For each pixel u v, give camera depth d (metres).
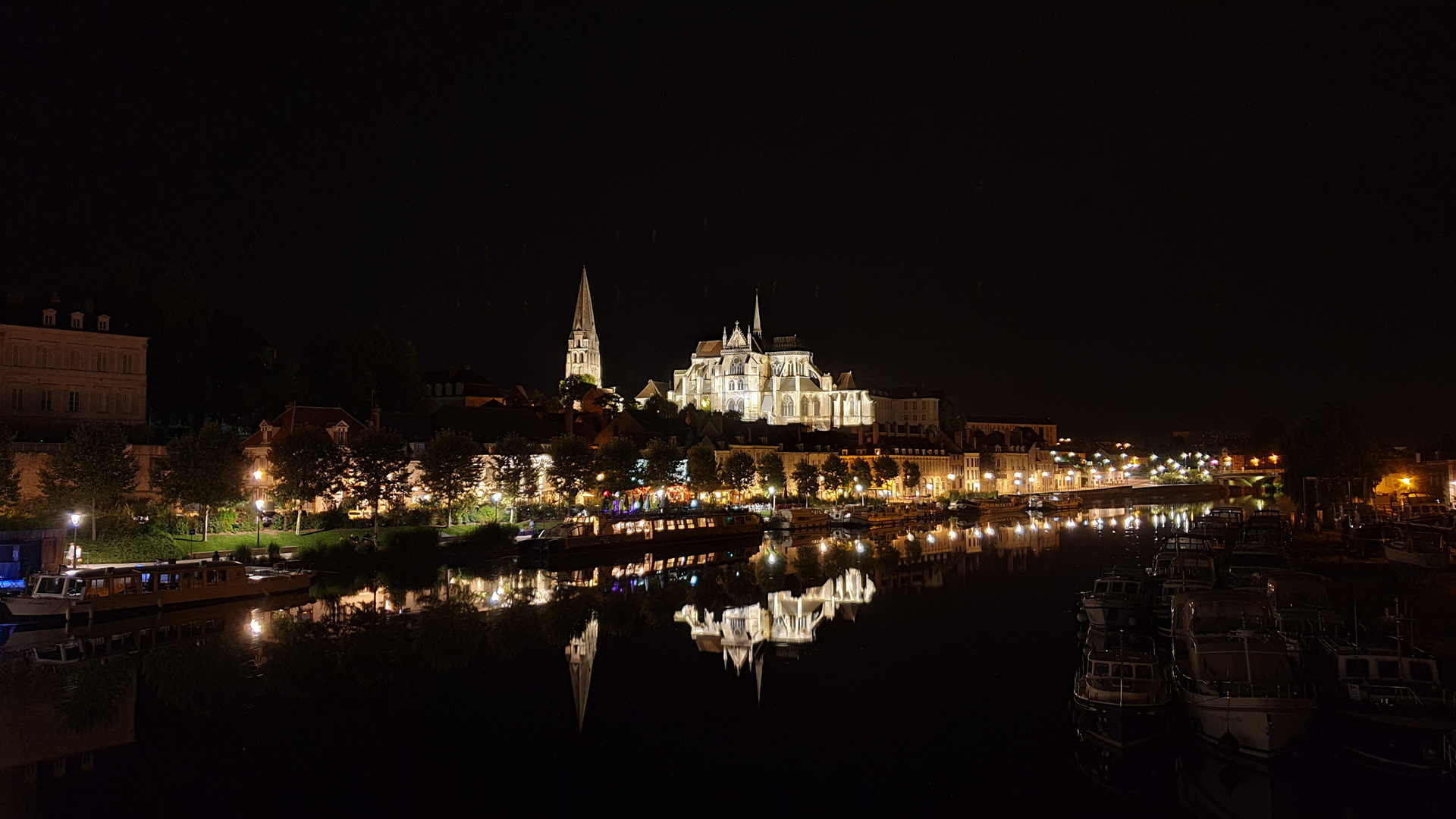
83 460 94.56
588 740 55.28
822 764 51.81
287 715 58.34
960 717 58.56
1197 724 50.12
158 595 80.62
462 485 126.38
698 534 142.12
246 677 65.12
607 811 46.59
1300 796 46.09
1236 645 52.44
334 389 158.38
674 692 63.59
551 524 135.12
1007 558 128.00
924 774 50.47
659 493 170.12
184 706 59.34
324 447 113.31
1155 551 135.25
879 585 104.44
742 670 68.56
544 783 49.50
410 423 157.12
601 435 190.25
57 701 59.66
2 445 92.44
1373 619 79.25
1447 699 51.59
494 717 58.75
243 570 86.56
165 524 102.00
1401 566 110.69
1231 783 47.69
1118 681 52.81
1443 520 144.88
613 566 118.69
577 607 90.25
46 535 85.81
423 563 112.94
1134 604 74.38
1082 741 53.69
